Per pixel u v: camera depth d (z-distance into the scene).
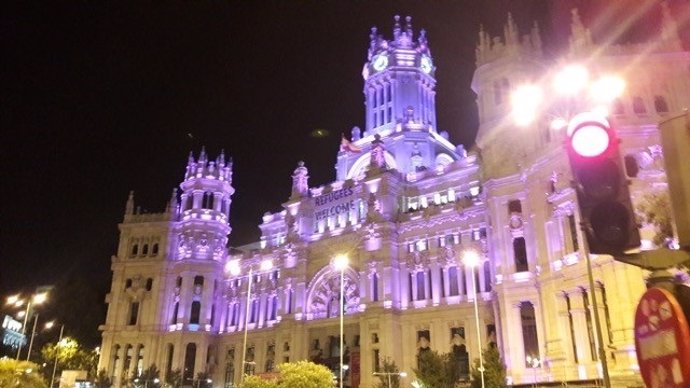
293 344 97.31
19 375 44.44
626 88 62.19
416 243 91.00
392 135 108.44
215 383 109.94
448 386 65.69
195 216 119.25
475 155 92.25
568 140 8.88
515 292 67.38
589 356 56.72
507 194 71.75
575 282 59.12
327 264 98.69
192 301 114.31
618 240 8.13
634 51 64.44
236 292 114.94
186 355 110.62
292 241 104.44
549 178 65.81
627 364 50.78
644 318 8.26
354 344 92.56
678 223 8.45
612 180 8.36
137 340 112.19
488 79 78.38
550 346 60.91
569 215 62.19
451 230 87.56
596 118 8.70
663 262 8.20
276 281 108.56
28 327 125.00
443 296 86.19
